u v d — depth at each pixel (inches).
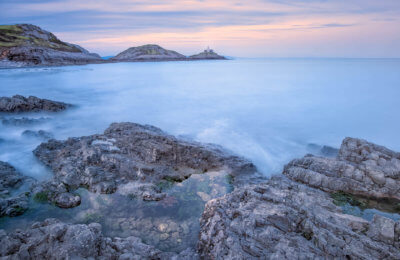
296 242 323.9
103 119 1258.6
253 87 2449.6
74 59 4982.8
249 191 436.1
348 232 332.2
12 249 327.3
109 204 500.4
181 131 1050.1
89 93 2050.9
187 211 485.7
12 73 2945.4
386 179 526.0
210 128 1109.1
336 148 807.7
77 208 486.3
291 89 2284.7
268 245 326.3
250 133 1042.1
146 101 1776.6
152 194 519.2
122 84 2618.1
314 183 560.7
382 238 338.6
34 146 815.1
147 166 616.7
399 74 3297.2
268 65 6451.8
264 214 367.2
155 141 716.0
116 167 613.0
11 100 1215.6
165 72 4175.7
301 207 377.1
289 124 1190.3
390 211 486.3
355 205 503.2
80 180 561.0
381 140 983.0
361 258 302.0
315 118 1306.6
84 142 739.4
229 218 386.0
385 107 1542.8
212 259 344.8
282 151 850.8
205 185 582.9
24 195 509.4
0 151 765.9
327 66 5457.7
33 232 358.6
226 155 703.7
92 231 354.0
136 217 466.0
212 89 2352.4
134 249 370.6
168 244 402.6
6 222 441.7
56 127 1070.4
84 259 312.5
